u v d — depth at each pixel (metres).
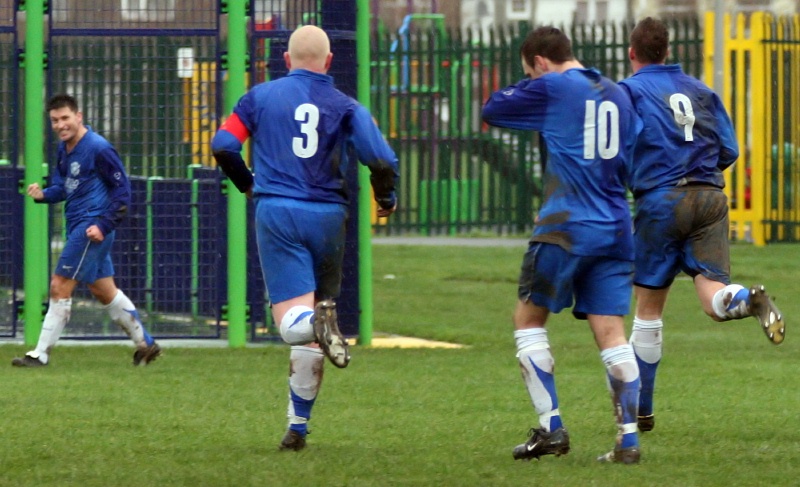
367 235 42.69
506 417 27.92
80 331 44.16
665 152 24.98
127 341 42.56
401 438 25.38
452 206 92.75
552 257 21.97
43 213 41.97
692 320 50.56
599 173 21.92
